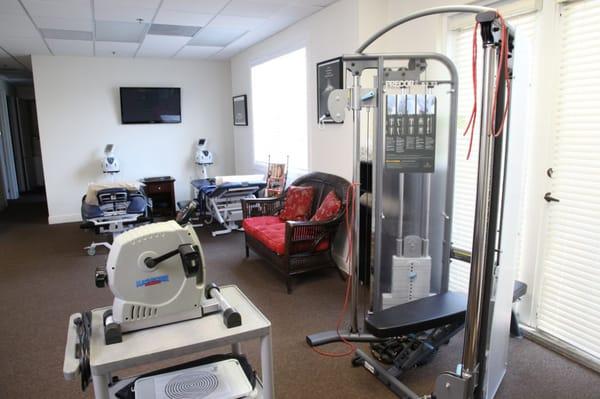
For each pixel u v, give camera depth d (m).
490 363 1.90
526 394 2.24
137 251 1.44
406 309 2.29
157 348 1.37
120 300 1.45
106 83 6.69
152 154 7.12
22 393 2.36
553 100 2.53
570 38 2.43
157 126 7.09
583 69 2.38
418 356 2.37
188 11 4.26
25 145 10.22
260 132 6.40
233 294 1.81
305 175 4.63
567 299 2.58
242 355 1.79
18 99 9.91
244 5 4.08
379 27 3.79
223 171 7.63
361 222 3.76
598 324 2.43
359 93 2.55
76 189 6.73
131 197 5.11
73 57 6.45
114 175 6.91
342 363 2.60
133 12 4.25
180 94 7.11
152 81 6.96
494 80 1.57
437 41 3.24
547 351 2.65
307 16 4.51
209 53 6.62
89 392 2.37
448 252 2.77
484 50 1.58
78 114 6.59
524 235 2.78
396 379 2.32
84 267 4.50
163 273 1.49
